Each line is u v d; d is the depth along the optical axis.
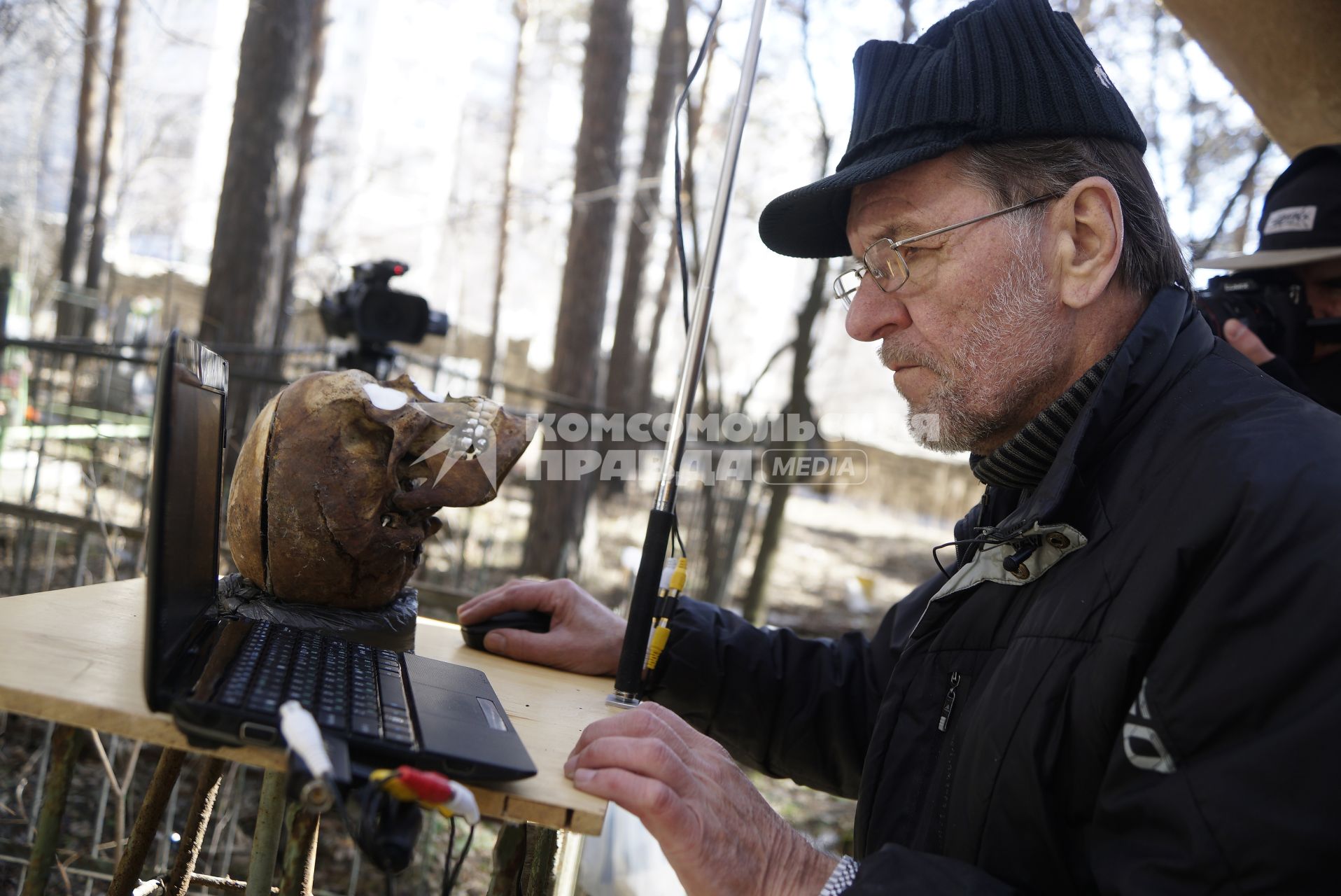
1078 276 1.26
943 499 16.05
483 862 3.29
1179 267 1.34
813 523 14.70
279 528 1.25
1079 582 1.08
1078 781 1.01
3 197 17.56
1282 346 2.27
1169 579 0.98
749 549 10.98
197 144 27.05
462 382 7.33
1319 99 2.44
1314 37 2.33
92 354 4.29
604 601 7.45
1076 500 1.16
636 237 12.68
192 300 19.97
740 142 1.56
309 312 10.31
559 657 1.57
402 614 1.37
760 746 1.65
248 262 7.17
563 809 0.93
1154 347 1.19
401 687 1.11
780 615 8.46
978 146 1.27
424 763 0.90
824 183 1.32
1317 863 0.83
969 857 1.07
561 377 9.11
